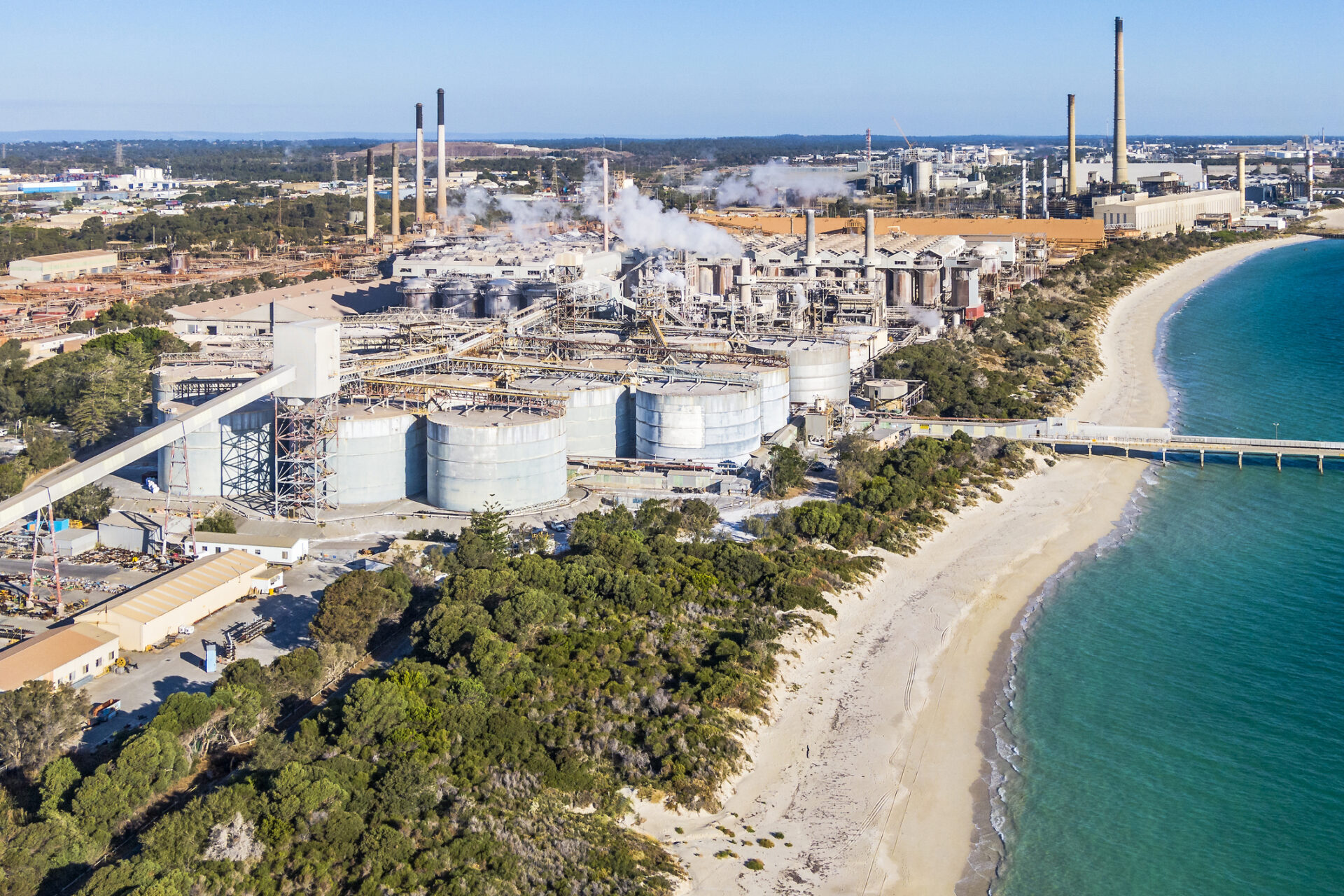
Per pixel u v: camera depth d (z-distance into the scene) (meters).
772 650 188.25
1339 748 170.62
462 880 127.62
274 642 190.88
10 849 125.50
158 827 129.62
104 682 176.88
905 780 160.88
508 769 148.75
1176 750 170.25
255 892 124.88
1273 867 144.50
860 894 137.75
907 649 199.50
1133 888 140.75
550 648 176.62
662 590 198.50
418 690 160.75
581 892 129.88
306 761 144.88
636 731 161.88
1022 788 159.88
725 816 150.75
